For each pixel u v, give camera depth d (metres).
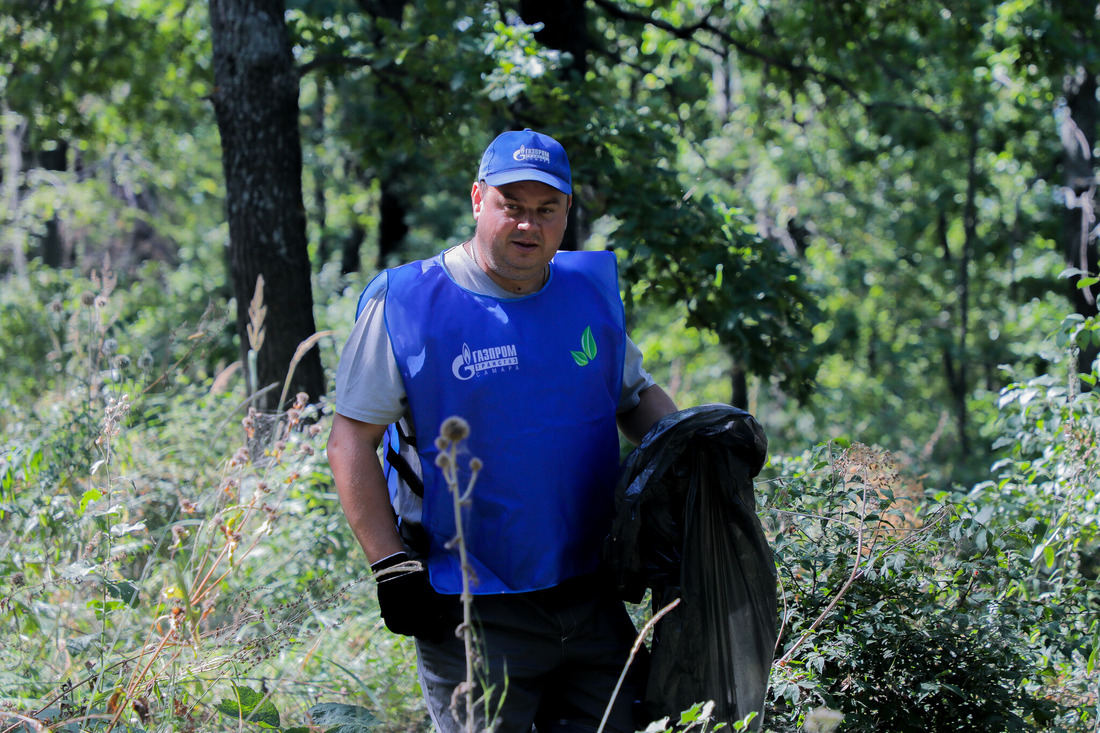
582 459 2.74
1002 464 4.76
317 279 17.94
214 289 19.39
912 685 3.35
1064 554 4.04
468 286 2.74
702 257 8.27
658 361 20.20
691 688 2.76
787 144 19.61
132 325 10.23
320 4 10.48
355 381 2.69
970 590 3.61
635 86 13.45
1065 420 4.33
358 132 10.67
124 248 24.64
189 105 15.38
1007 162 18.91
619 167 8.51
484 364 2.67
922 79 15.02
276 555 4.18
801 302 8.84
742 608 2.82
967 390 23.50
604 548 2.72
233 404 6.58
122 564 3.72
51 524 3.53
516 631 2.69
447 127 9.41
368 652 3.81
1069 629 3.74
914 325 22.88
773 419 19.98
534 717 2.81
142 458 4.95
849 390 21.84
